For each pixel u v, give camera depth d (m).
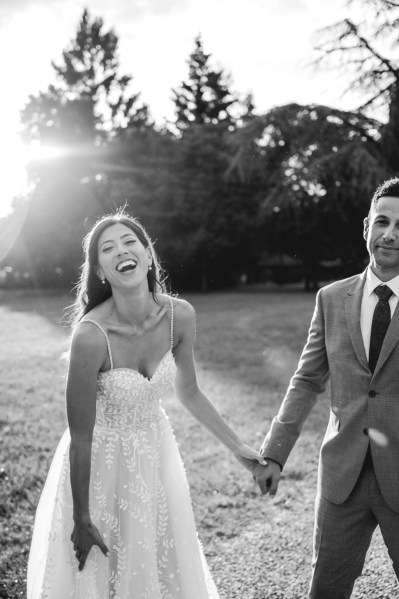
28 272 36.22
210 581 2.87
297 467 5.54
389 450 2.47
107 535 2.56
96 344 2.47
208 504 4.70
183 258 33.59
